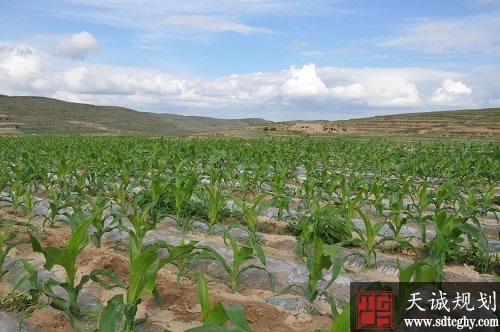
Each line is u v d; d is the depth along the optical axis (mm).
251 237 6727
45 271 5496
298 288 5207
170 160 13875
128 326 3623
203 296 3256
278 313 4500
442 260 5266
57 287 5039
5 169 10672
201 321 4352
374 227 5805
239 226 8055
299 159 15555
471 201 7918
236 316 2775
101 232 6426
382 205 8055
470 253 6332
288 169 13016
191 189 7590
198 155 15938
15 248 6375
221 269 5695
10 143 23859
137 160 12070
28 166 10984
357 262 6145
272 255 6523
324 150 20031
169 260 3758
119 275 5449
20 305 4531
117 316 3338
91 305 4680
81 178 9133
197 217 8180
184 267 5559
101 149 17938
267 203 6793
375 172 14094
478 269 6102
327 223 6930
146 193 8336
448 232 5609
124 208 7855
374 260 6176
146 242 6738
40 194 10812
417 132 65438
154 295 4445
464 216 6590
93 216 4004
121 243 6836
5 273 5434
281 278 5410
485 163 14406
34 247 3812
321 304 4840
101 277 5344
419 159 16516
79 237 4035
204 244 6426
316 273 4703
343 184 8438
